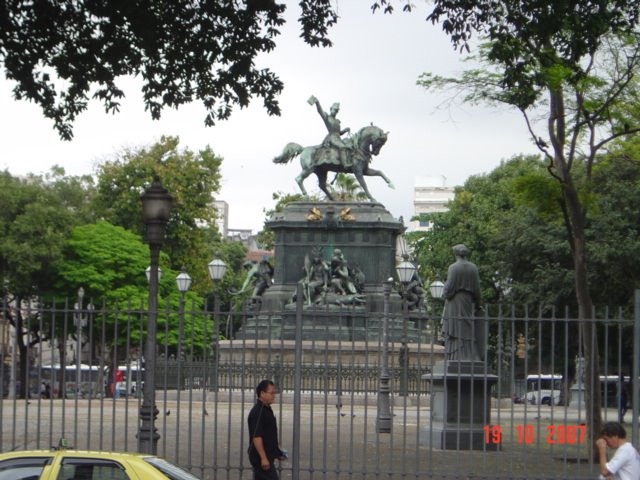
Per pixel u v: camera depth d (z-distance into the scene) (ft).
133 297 238.27
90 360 70.64
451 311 93.04
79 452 47.21
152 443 70.08
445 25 90.48
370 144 226.79
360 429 119.55
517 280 195.52
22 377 199.52
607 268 168.04
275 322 199.11
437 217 306.55
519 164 307.78
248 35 93.81
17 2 91.20
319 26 93.25
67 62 93.91
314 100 227.81
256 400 68.33
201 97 96.73
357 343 174.40
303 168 226.99
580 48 86.74
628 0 87.92
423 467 82.38
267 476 60.08
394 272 217.15
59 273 241.96
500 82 90.74
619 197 165.37
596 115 92.02
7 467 46.80
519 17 86.99
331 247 215.92
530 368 195.62
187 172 286.25
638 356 70.49
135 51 94.89
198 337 223.51
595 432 84.17
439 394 96.37
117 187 286.05
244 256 403.13
